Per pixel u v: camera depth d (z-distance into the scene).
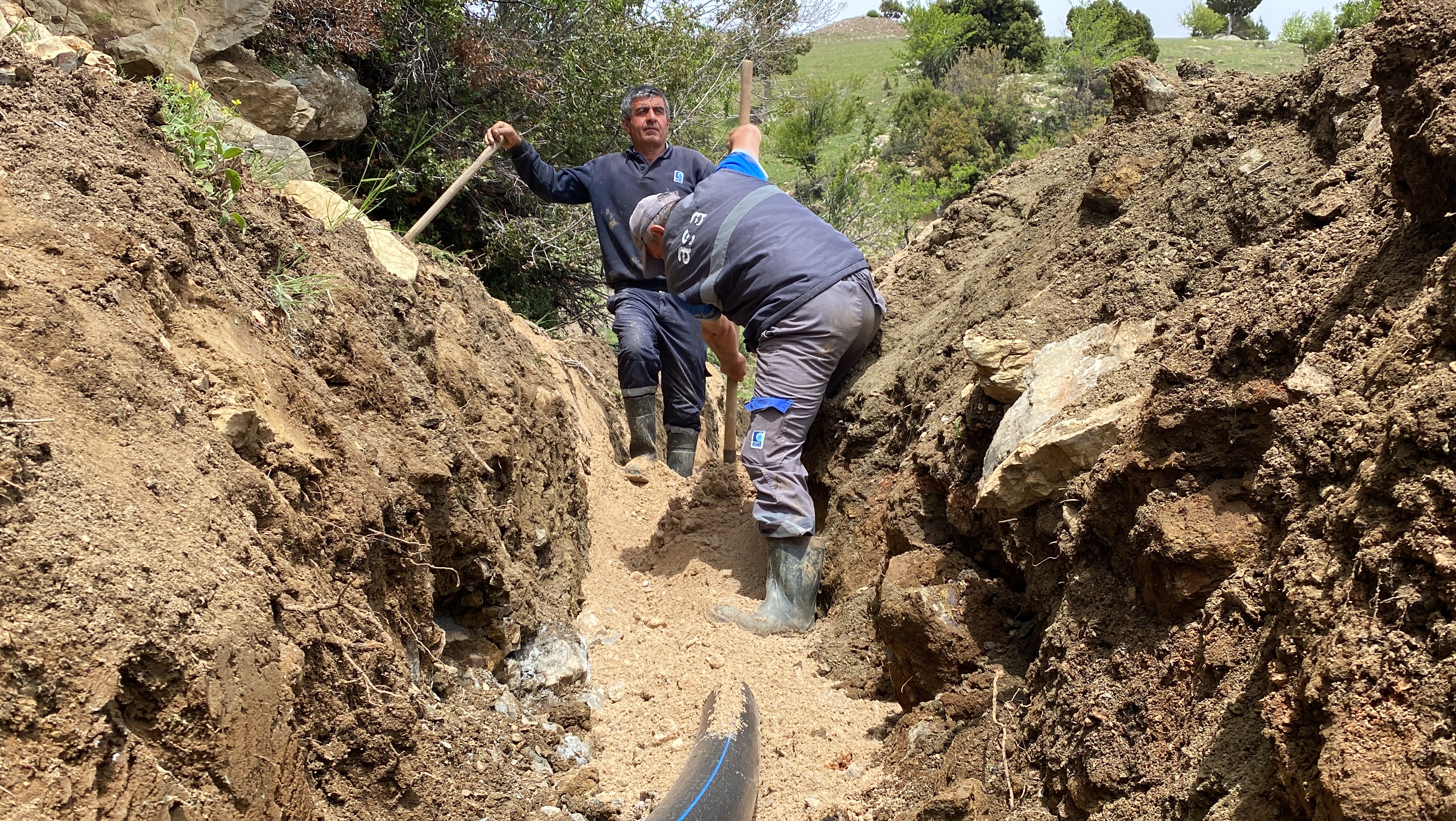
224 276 2.98
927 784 3.22
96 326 2.28
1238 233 3.78
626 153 6.81
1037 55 34.38
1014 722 3.16
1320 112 3.78
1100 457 3.19
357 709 2.56
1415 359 2.25
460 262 6.19
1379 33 2.57
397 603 3.12
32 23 3.76
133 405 2.25
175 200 2.90
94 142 2.79
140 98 3.14
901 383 4.99
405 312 4.04
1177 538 2.68
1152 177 4.41
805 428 4.77
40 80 2.80
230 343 2.76
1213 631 2.54
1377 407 2.27
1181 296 3.72
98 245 2.48
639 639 4.57
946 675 3.66
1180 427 2.80
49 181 2.51
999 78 30.39
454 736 3.00
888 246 16.77
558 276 10.66
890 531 4.27
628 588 5.15
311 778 2.33
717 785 3.06
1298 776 1.96
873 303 4.96
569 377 7.33
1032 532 3.54
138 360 2.33
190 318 2.68
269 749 2.07
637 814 3.24
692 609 4.82
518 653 3.92
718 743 3.31
